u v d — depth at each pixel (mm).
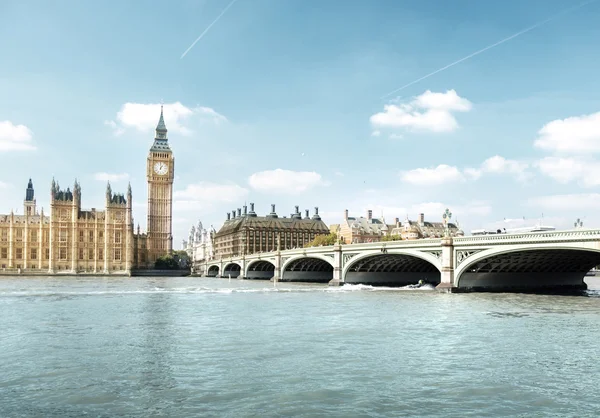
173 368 33156
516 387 29328
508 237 76812
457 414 24922
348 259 116125
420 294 90562
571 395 27953
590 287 116438
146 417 24297
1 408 25469
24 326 50656
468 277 90375
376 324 52219
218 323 53219
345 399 27000
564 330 48062
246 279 194000
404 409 25562
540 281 98250
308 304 73688
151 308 68250
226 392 28078
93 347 39844
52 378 30750
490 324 51906
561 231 68625
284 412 25016
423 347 40062
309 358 36125
